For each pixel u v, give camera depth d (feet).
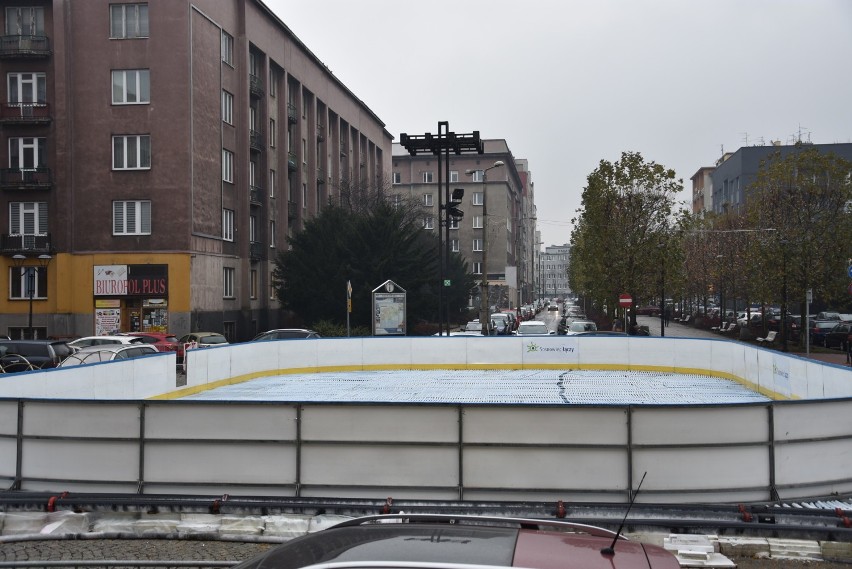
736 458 32.48
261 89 162.40
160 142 129.90
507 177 352.08
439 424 32.86
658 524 29.68
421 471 32.89
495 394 73.00
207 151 137.69
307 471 33.47
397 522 14.12
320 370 95.66
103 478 34.65
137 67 130.21
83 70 130.93
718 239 193.06
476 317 237.66
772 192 142.82
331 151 221.46
